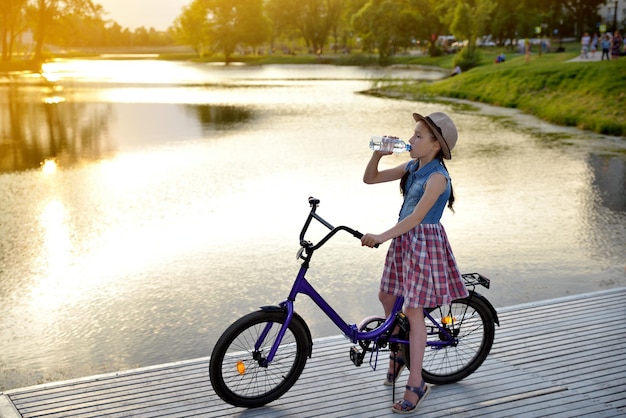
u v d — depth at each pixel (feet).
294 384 13.76
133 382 13.83
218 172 48.85
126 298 24.61
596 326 16.61
